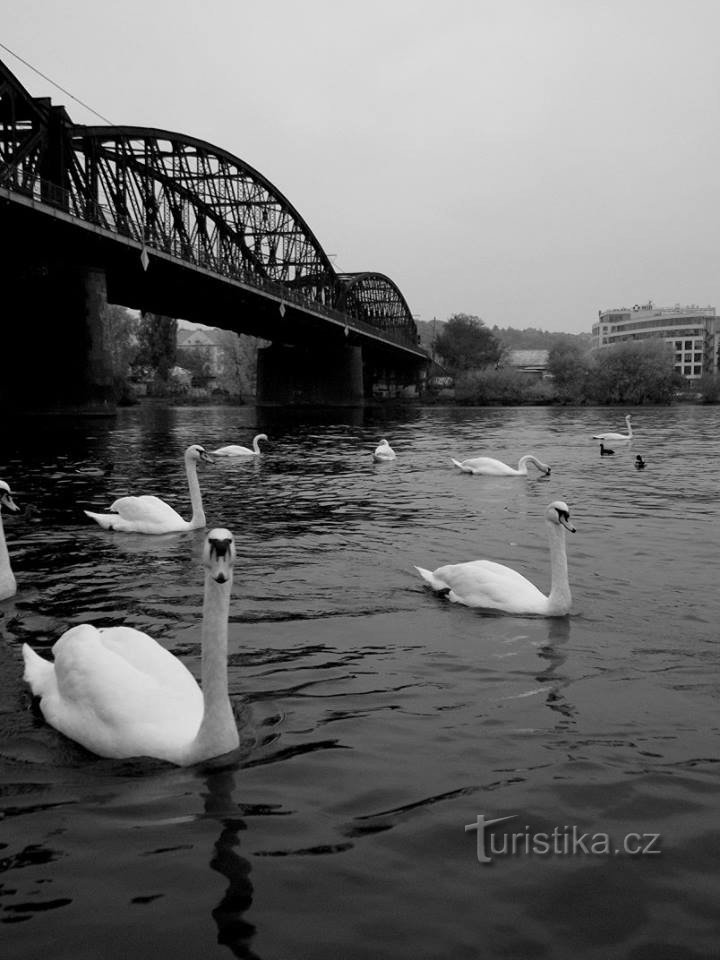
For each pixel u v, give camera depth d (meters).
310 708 6.70
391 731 6.27
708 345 191.00
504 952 3.91
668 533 14.58
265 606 9.70
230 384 146.50
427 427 57.34
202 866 4.55
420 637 8.56
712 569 11.68
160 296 77.06
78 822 4.97
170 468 26.69
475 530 14.93
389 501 19.08
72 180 58.31
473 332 161.12
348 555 12.62
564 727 6.35
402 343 138.38
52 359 59.28
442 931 4.05
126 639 6.70
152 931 4.04
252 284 78.75
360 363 116.25
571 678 7.38
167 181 75.25
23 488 20.88
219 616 5.58
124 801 5.20
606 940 3.99
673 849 4.71
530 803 5.22
